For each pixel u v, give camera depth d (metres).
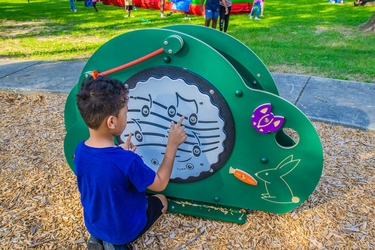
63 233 2.27
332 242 2.15
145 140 2.30
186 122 2.15
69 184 2.78
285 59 6.21
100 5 16.69
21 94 4.70
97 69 2.25
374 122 3.67
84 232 2.28
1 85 4.84
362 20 11.13
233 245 2.15
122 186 1.67
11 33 9.27
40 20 11.66
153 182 1.71
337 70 5.54
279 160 2.10
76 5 16.62
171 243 2.17
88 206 1.78
